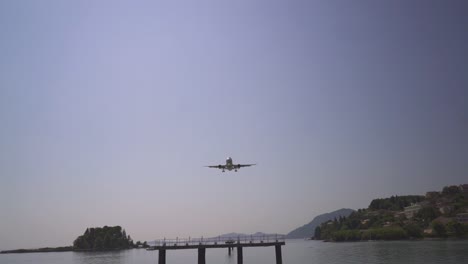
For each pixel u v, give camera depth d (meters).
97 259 146.50
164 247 58.88
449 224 189.62
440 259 84.56
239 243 60.69
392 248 131.62
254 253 156.50
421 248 122.44
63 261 143.00
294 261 98.62
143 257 154.50
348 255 110.81
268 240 62.56
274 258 114.62
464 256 89.19
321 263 87.88
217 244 60.16
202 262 59.25
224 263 99.19
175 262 117.94
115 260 135.50
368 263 82.88
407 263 79.31
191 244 60.03
